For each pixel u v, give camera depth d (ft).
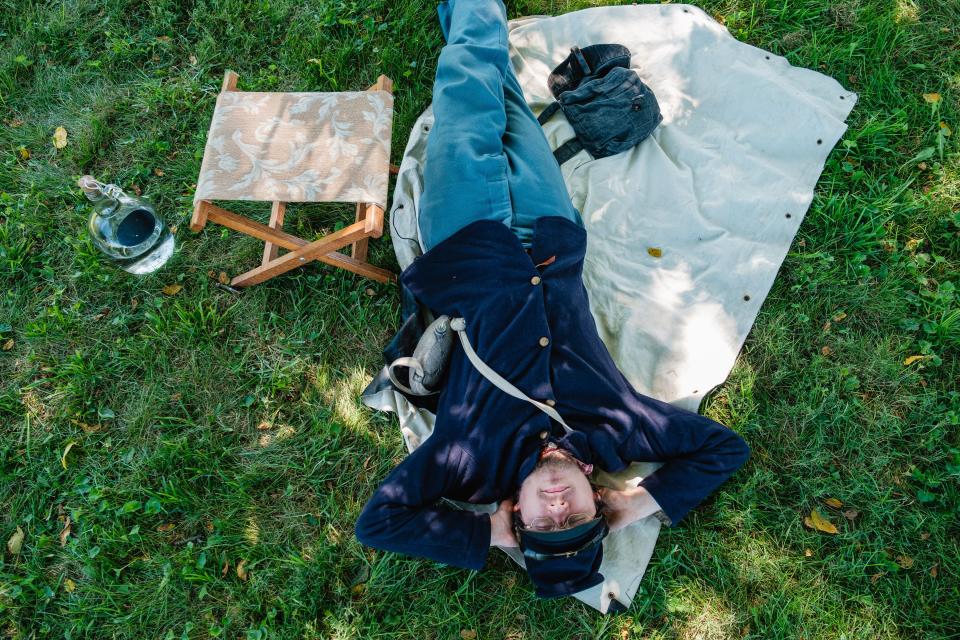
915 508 8.46
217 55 11.18
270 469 9.08
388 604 8.46
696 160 9.79
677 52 10.30
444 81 9.01
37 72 11.12
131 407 9.38
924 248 9.53
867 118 10.12
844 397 8.98
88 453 9.16
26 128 10.84
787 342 9.21
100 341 9.69
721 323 9.12
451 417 7.80
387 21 11.20
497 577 8.52
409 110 10.75
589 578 7.59
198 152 10.59
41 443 9.14
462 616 8.38
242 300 9.86
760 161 9.70
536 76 10.53
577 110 9.70
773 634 8.08
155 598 8.47
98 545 8.61
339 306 9.78
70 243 10.04
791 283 9.48
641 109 9.58
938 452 8.60
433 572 8.56
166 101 10.88
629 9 10.58
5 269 9.98
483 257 8.04
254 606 8.41
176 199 10.44
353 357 9.62
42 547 8.65
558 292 8.00
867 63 10.38
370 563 8.61
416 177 9.74
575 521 7.23
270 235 8.11
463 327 7.89
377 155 7.70
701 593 8.32
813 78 10.20
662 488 7.76
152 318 9.61
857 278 9.46
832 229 9.64
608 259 9.50
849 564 8.27
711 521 8.58
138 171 10.52
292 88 10.98
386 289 9.87
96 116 10.87
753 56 10.27
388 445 9.14
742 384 9.02
